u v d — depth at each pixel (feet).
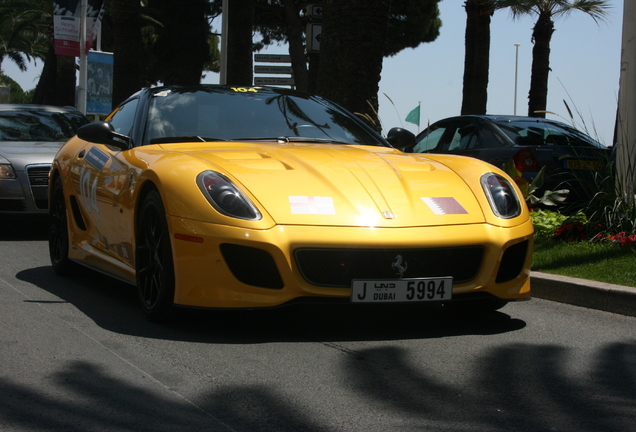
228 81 66.13
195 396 10.10
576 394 10.46
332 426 9.06
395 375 11.16
